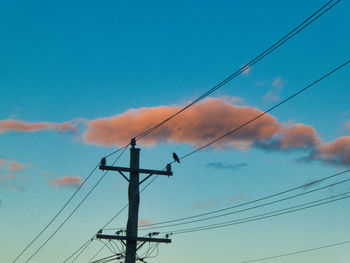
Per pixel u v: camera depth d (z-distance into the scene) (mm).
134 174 29516
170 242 29500
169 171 29688
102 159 29500
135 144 29969
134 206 29141
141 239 28969
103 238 29188
